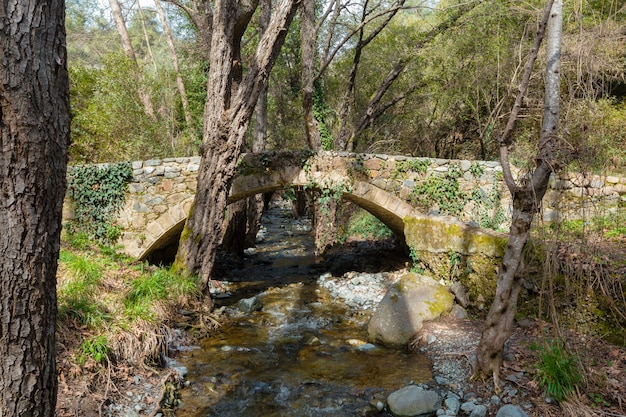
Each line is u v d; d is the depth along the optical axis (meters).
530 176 4.39
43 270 2.14
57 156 2.16
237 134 7.66
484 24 11.91
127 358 5.26
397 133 17.62
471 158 15.28
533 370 4.59
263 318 7.75
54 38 2.09
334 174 9.48
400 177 9.62
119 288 6.82
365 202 9.98
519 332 5.54
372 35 13.92
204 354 6.16
